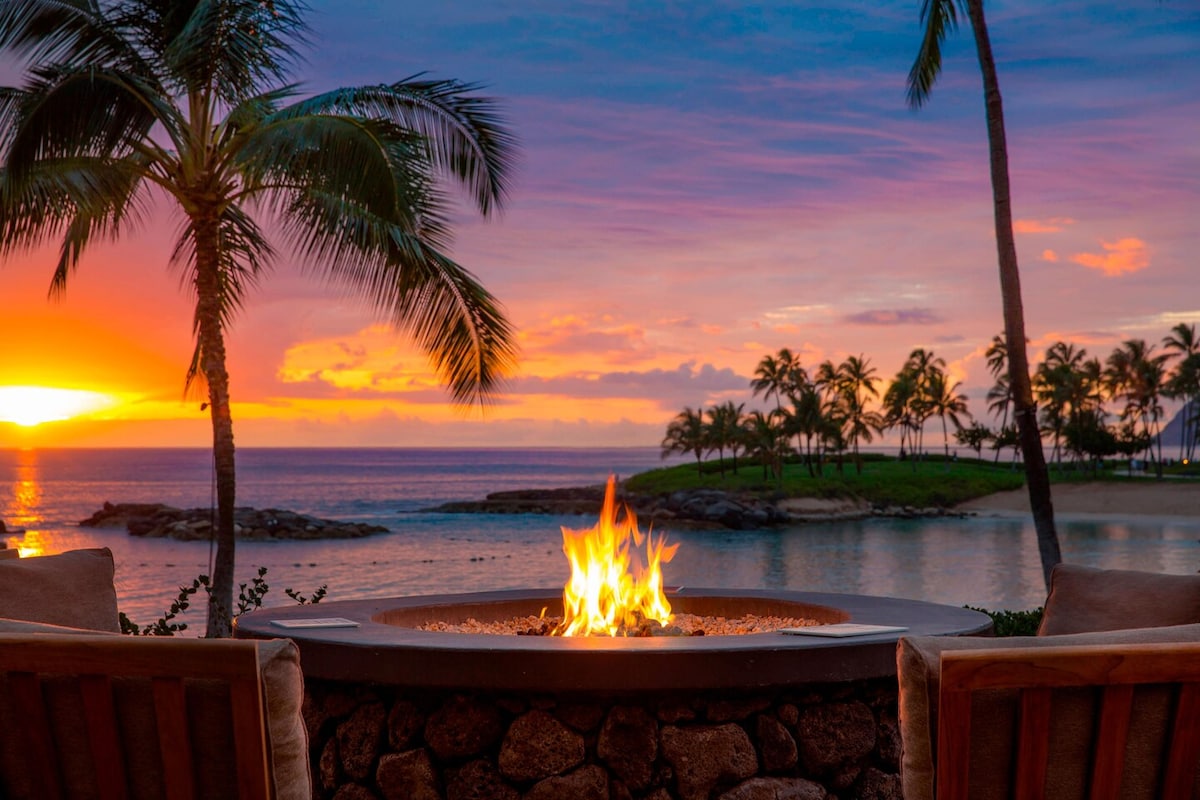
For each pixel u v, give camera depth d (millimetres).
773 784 3361
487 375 9469
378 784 3496
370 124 8398
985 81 10141
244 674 1771
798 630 3635
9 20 8453
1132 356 105062
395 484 153375
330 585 31375
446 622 4938
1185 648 1781
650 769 3316
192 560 41188
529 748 3330
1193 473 107875
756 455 96875
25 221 8328
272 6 8438
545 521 72688
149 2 8922
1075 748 1822
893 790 3559
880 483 96375
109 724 1839
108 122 8242
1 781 1953
